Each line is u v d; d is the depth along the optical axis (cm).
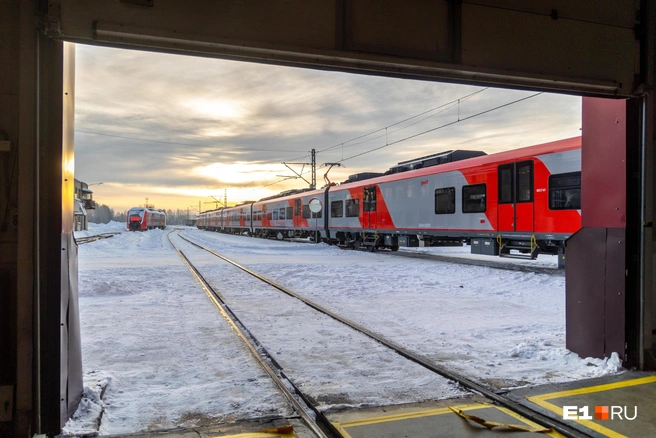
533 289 1013
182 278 1222
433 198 1700
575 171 1146
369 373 463
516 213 1327
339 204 2484
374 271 1366
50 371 317
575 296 515
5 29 306
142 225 6881
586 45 452
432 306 834
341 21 373
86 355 524
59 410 317
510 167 1350
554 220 1202
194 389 414
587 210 506
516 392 401
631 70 465
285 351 541
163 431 327
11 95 306
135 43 327
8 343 307
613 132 475
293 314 758
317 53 364
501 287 1050
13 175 306
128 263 1653
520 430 333
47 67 315
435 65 398
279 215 3531
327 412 363
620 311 464
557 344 561
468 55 409
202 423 345
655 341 483
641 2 475
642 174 457
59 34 306
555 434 329
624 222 461
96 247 2538
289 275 1295
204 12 336
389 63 386
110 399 391
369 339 597
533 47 433
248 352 536
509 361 502
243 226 4972
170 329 652
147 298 916
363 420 348
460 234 1559
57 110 317
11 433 303
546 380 437
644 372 452
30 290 306
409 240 1916
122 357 516
